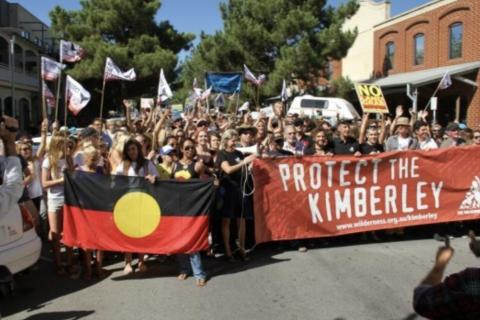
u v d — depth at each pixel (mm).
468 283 2275
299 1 28469
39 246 5836
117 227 6352
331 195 7566
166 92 12586
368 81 30344
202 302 5531
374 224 7742
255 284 6086
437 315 2340
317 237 7793
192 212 6266
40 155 7969
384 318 5020
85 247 6352
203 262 7094
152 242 6309
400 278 6176
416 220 7875
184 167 6992
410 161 7809
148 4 33781
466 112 23234
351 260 6977
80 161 7605
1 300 5719
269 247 7789
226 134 7105
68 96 8820
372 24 35250
